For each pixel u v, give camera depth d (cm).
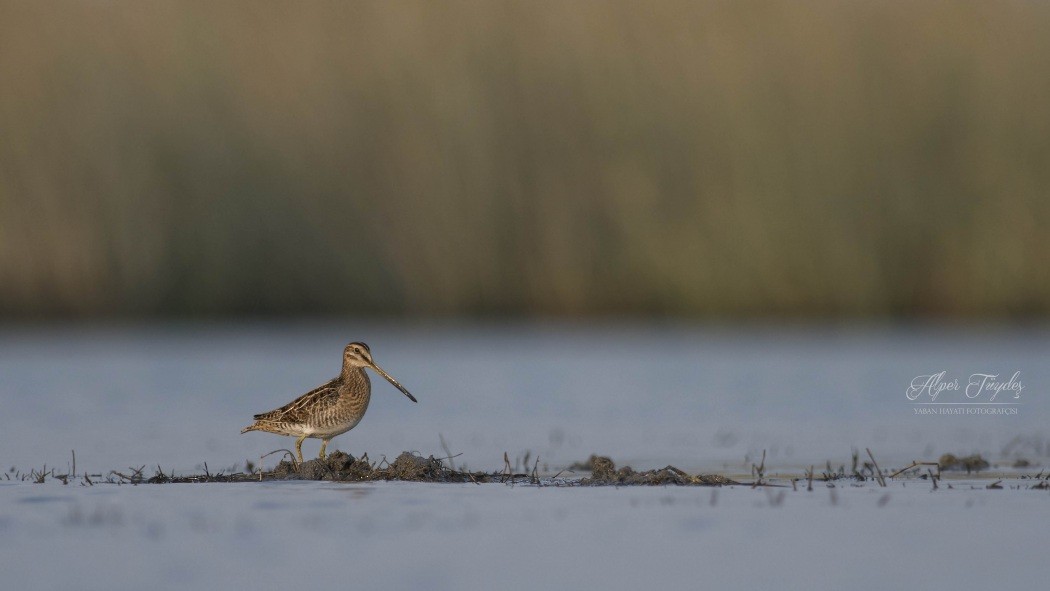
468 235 4050
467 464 1695
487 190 4050
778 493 1386
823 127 4003
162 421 2241
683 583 959
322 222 4050
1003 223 3991
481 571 990
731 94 4019
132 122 3969
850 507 1286
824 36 4062
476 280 4053
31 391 2703
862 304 3978
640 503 1303
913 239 4016
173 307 3984
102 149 3950
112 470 1622
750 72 4025
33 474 1559
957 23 4100
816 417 2327
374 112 4062
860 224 3997
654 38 4088
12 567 1002
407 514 1227
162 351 3472
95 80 3959
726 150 4016
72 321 3934
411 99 4059
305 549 1066
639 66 4069
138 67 3991
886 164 4006
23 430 2114
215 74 4019
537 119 4069
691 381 2909
